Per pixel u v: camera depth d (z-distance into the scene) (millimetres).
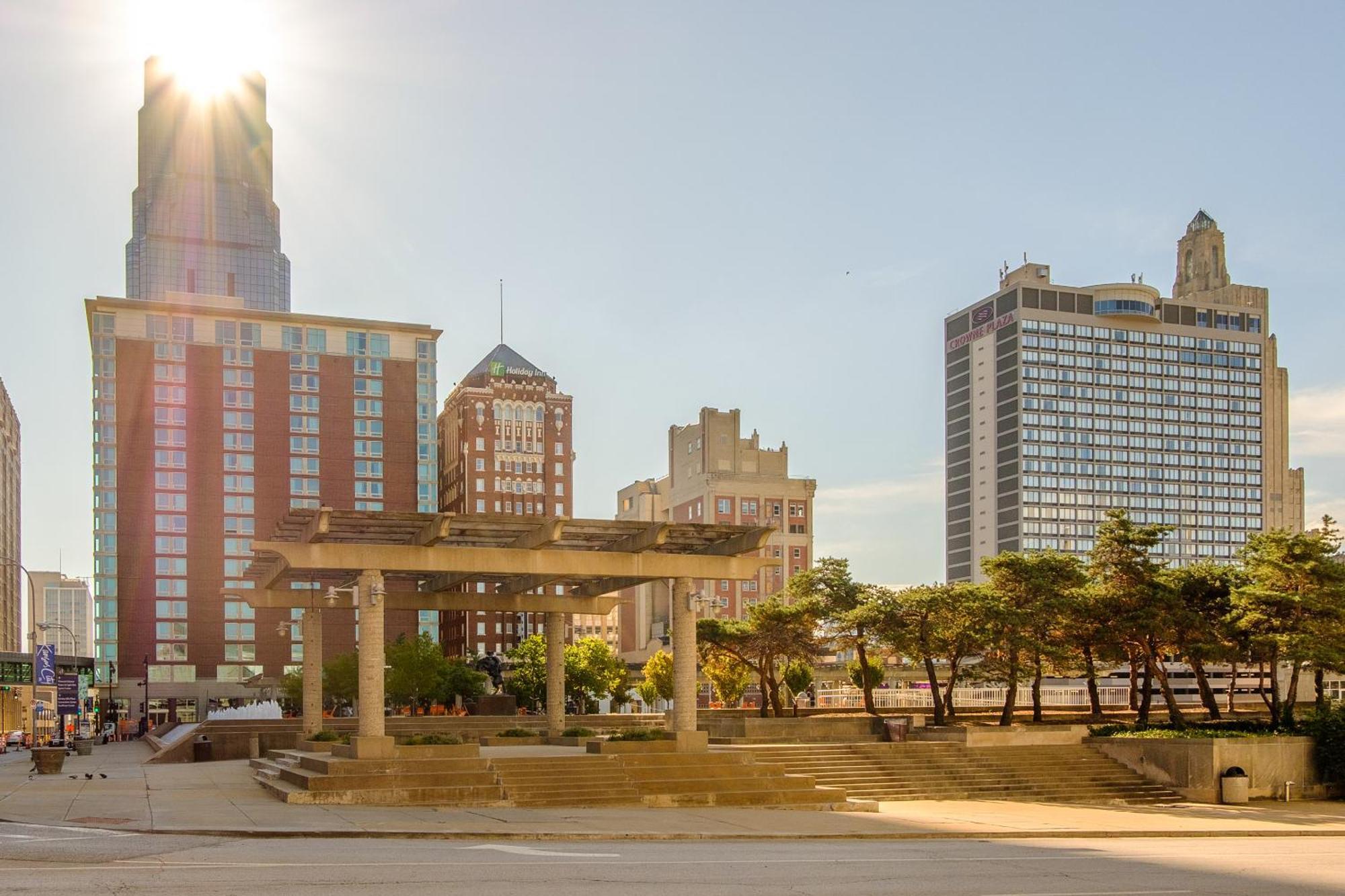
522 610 48594
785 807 34969
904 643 59000
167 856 20000
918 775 45688
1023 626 56125
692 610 39688
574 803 32844
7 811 27969
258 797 32688
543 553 38094
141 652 142125
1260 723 57844
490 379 180250
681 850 23297
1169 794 47844
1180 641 57719
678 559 39750
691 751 38062
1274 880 21031
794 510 188500
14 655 111500
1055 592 57219
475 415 176875
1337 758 49469
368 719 34812
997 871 21031
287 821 26250
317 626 47719
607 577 43469
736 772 36469
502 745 46500
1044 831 31250
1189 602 58562
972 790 45156
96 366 146625
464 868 18984
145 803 30406
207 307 151375
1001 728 52375
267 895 15938
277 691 143875
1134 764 50094
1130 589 56656
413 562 36312
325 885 16875
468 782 33062
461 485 177375
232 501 148625
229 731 54375
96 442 145500
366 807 30516
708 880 18438
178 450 147375
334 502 154000
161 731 92312
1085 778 48219
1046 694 77562
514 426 178625
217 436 149250
